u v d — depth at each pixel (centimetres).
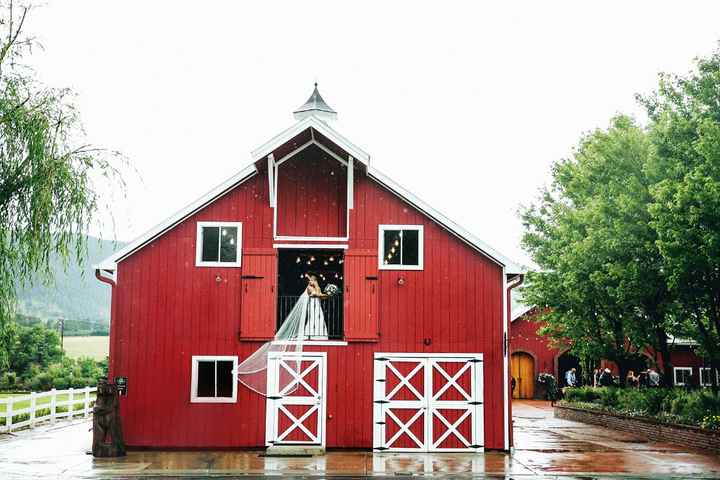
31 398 2698
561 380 4638
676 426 2234
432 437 2045
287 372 2062
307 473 1656
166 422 2039
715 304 2345
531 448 2144
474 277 2108
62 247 1578
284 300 2545
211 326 2078
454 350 2080
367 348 2078
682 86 2412
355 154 2014
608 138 2839
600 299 2848
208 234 2117
